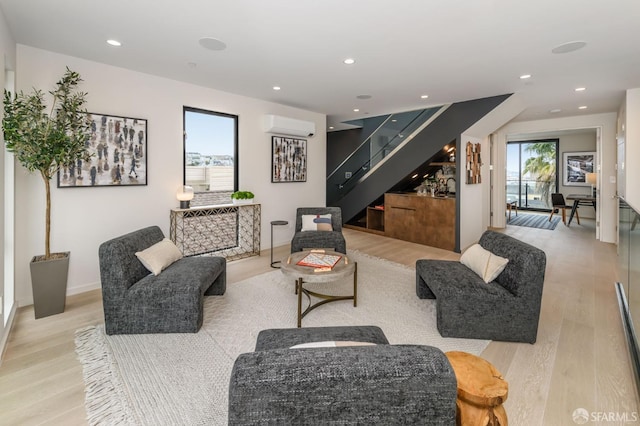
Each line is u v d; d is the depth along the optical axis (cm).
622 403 179
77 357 223
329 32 274
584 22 255
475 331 249
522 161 1133
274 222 468
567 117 665
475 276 277
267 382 90
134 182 378
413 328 268
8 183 291
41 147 263
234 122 488
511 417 169
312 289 358
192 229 446
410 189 716
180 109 418
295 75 388
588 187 984
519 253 249
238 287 363
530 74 382
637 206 452
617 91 461
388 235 658
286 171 564
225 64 353
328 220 491
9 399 181
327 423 93
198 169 454
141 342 243
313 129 579
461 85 430
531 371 209
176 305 254
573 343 244
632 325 247
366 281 387
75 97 310
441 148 557
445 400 94
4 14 244
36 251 317
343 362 96
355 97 499
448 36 281
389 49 309
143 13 243
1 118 239
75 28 268
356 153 727
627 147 457
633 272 252
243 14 244
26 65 303
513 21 253
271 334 177
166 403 178
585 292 353
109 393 186
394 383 93
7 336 250
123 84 365
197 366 213
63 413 171
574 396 185
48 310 286
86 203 346
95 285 355
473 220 587
